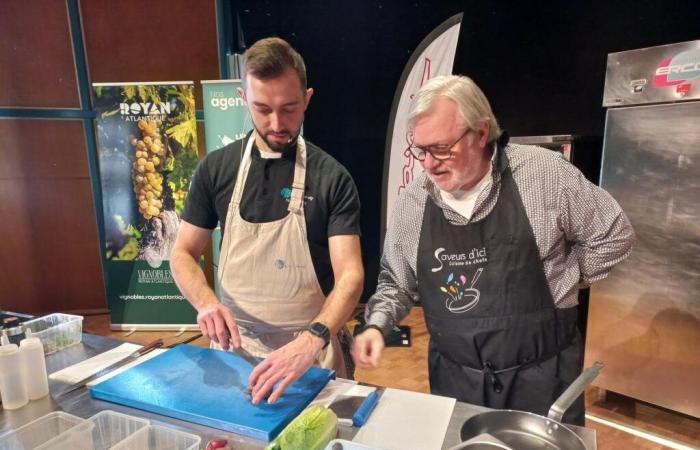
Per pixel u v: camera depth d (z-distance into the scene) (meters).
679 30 2.79
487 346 1.20
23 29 3.67
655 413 2.44
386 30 3.79
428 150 1.08
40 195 3.90
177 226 3.54
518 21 3.41
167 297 3.61
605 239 1.18
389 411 0.95
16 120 3.77
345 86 3.95
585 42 3.16
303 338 1.06
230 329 1.12
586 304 2.95
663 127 2.13
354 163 4.05
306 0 3.83
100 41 3.77
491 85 3.60
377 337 1.17
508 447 0.74
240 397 1.00
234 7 3.90
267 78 1.10
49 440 0.79
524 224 1.15
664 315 2.24
